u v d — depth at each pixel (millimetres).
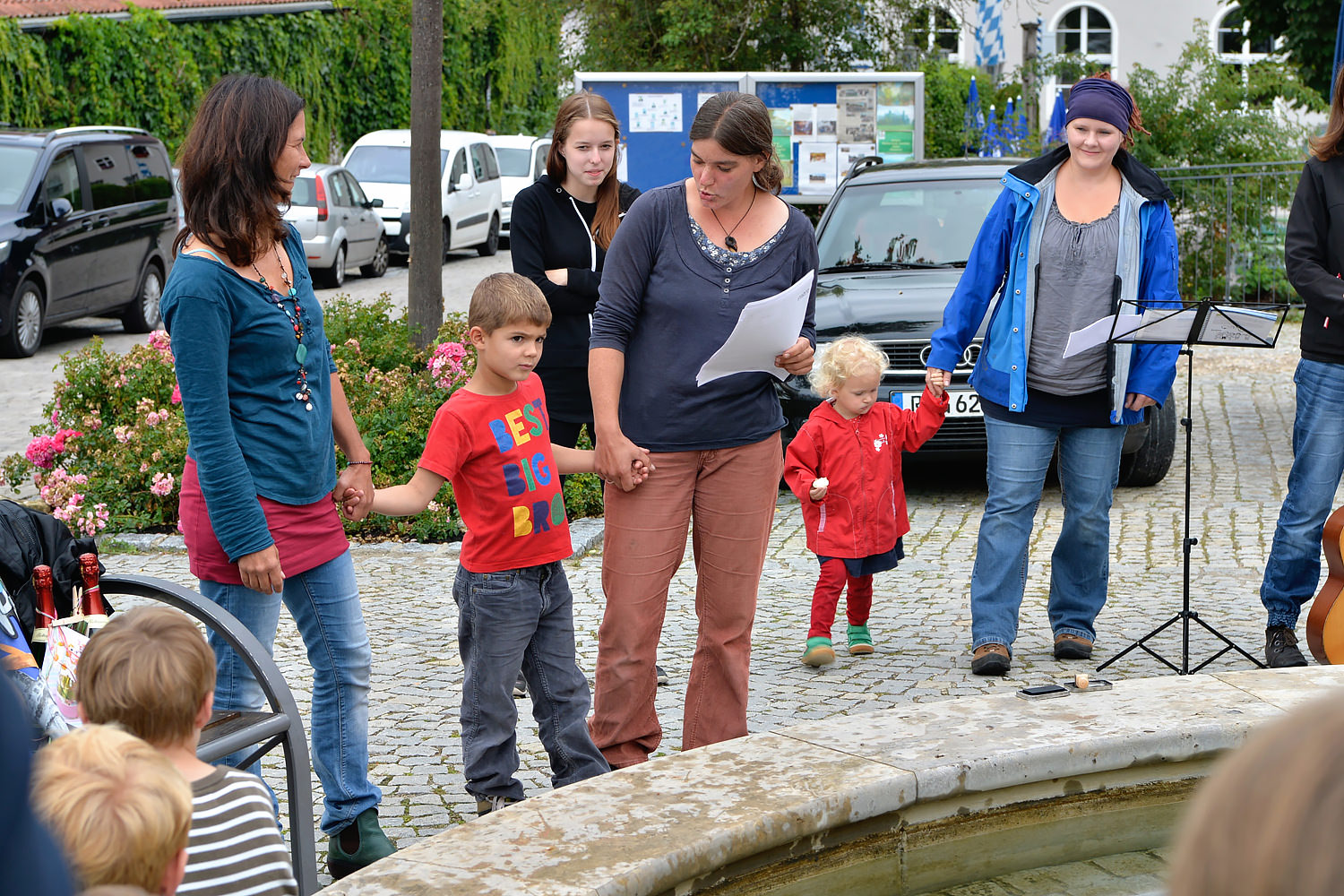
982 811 2762
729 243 3773
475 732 3803
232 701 3484
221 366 3340
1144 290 5160
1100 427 5195
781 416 3996
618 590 3898
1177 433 10312
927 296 8203
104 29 22391
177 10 24594
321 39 28562
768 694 5094
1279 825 822
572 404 5098
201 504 3467
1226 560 6906
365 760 3713
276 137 3320
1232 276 16328
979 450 8070
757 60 18062
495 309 3621
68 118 22141
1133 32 32875
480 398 3715
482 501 3709
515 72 35750
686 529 3930
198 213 3336
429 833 3943
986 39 21109
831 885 2627
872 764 2713
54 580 3301
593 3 18406
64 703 3006
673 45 17875
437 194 9859
